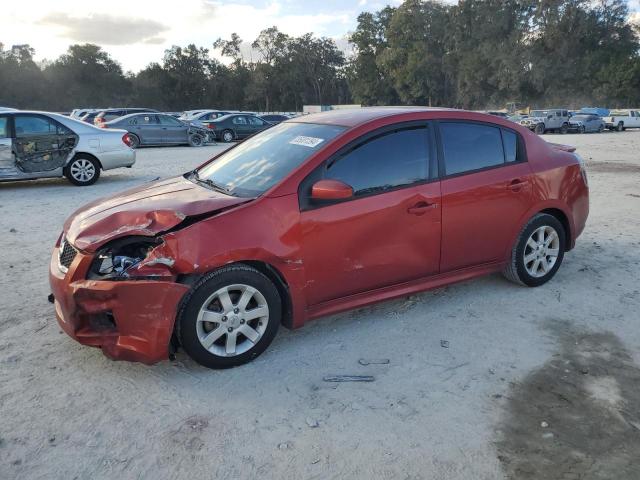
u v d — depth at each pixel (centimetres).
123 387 328
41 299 463
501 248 455
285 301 368
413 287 418
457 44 7644
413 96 8300
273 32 9994
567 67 7181
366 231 378
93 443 278
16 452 270
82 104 9000
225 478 254
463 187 420
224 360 346
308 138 401
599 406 310
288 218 352
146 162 1556
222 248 328
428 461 265
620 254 589
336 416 301
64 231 379
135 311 318
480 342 386
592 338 391
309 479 253
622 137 3084
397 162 397
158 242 326
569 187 489
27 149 1013
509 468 261
